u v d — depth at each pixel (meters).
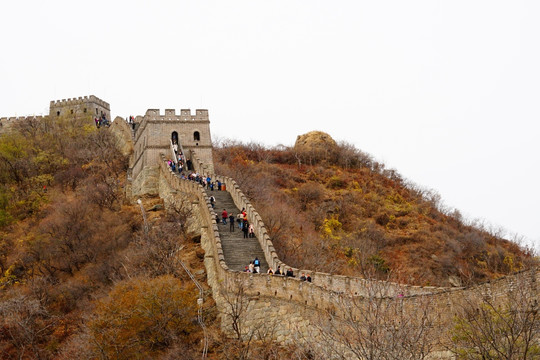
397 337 25.08
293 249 63.91
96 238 67.38
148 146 75.75
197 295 48.94
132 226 68.19
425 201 102.81
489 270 78.69
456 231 88.44
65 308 58.38
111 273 59.34
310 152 112.75
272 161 111.31
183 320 46.28
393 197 100.56
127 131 94.50
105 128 105.62
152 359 44.53
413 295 30.30
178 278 52.62
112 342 45.81
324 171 105.88
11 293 61.25
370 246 79.69
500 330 25.45
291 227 74.75
